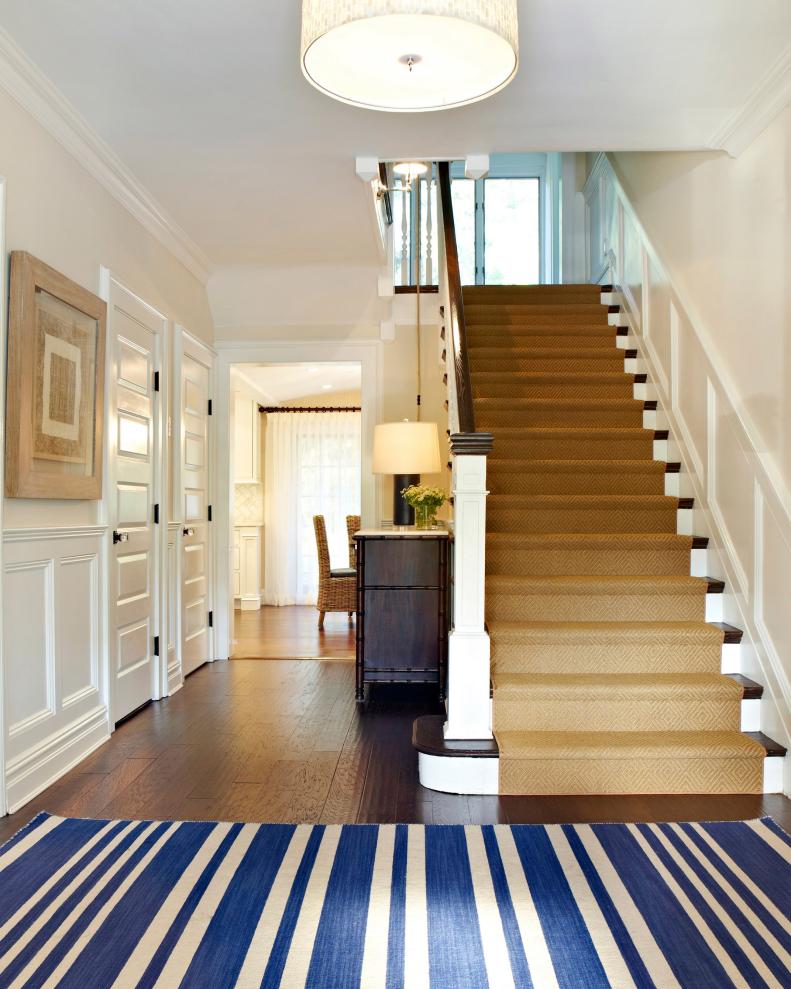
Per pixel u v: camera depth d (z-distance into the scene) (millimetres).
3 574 2881
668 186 4961
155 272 4742
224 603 6078
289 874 2424
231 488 6207
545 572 4258
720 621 3961
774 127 3385
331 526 10273
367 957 1974
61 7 2592
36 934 2062
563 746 3209
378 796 3117
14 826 2785
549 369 5684
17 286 2945
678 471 4770
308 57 2109
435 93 2275
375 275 5902
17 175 3049
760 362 3576
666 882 2389
